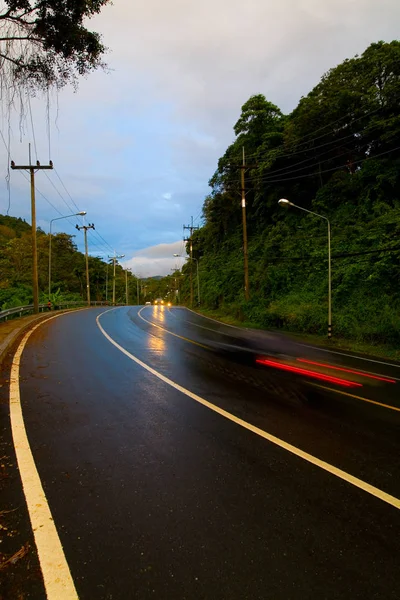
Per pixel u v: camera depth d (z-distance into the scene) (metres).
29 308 20.66
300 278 27.31
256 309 27.14
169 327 20.34
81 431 4.51
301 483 3.50
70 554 2.36
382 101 26.75
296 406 6.21
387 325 16.25
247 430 4.88
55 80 4.45
